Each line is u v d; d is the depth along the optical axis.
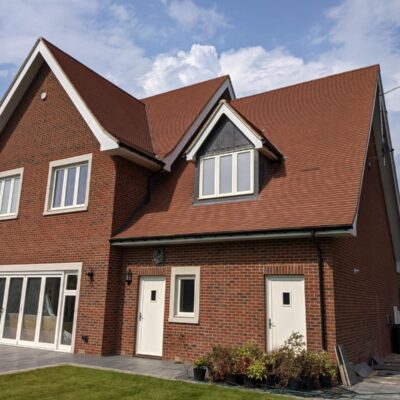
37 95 16.95
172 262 12.59
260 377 8.61
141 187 14.93
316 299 10.06
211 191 13.41
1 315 15.52
